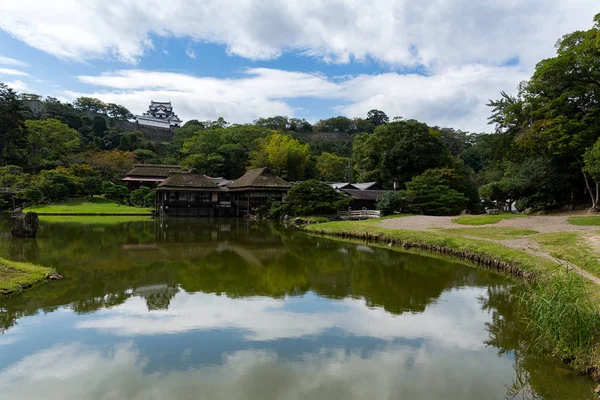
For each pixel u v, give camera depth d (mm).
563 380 7215
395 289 13953
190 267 17469
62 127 77000
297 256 21141
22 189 52375
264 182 52750
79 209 51625
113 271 16203
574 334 7855
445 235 24359
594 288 10609
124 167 72688
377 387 6906
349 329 9781
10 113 64625
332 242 27344
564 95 31375
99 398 6395
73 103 115750
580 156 32531
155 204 57156
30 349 8328
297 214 43500
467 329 9867
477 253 19125
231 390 6703
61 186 55156
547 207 39188
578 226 24703
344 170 79375
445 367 7746
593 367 7195
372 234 28156
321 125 138125
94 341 8773
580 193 39094
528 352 8461
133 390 6676
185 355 8094
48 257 18812
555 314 8047
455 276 16094
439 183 43875
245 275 16062
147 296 12500
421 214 41906
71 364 7633
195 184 52906
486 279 15516
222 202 55875
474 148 89875
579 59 30578
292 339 9047
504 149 40969
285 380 7098
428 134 56781
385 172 58594
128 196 63562
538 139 33906
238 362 7797
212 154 76125
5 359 7836
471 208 49625
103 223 38969
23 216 25672
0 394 6512
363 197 48688
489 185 40844
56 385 6820
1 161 63469
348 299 12594
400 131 59312
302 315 10844
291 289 13828
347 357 8133
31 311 10828
